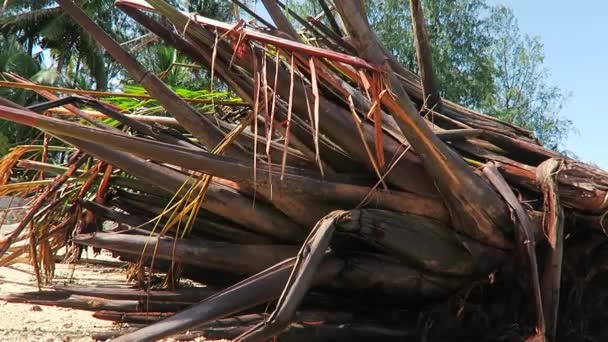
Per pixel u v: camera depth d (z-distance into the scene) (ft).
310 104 12.42
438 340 12.92
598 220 13.09
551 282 12.32
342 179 12.99
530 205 13.29
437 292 13.09
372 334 13.26
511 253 12.64
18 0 95.91
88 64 99.30
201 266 14.25
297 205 12.70
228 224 14.05
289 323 10.79
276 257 13.37
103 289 14.94
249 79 12.66
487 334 12.77
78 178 15.60
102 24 89.81
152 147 11.35
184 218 14.24
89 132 10.93
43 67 102.22
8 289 20.70
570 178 13.20
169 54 53.47
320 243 11.28
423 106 15.15
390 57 17.12
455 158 11.92
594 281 13.52
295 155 13.46
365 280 12.85
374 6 88.17
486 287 12.91
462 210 12.27
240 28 11.51
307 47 11.23
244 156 13.01
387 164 12.61
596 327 13.41
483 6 96.78
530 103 106.01
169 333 10.77
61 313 17.44
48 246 16.94
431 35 93.09
